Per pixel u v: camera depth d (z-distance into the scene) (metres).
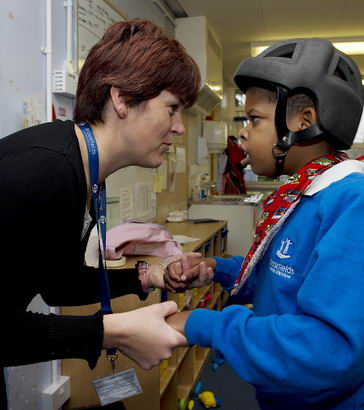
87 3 1.78
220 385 2.34
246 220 3.50
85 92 0.76
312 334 0.55
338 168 0.71
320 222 0.67
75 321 0.68
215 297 2.89
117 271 1.07
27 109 1.42
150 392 1.56
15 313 0.66
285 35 3.70
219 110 4.85
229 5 3.01
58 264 0.78
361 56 4.20
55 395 1.56
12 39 1.35
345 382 0.58
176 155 3.26
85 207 0.75
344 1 2.94
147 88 0.73
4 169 0.63
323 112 0.73
